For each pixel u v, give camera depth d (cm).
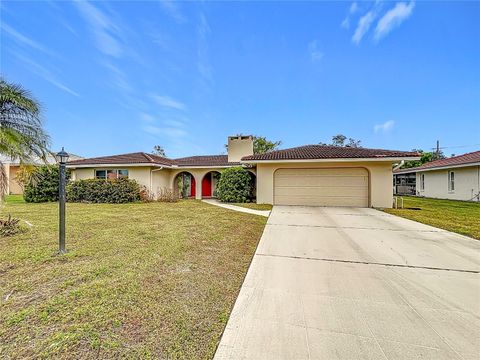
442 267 480
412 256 543
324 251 579
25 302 322
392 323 296
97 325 279
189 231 739
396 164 1426
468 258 530
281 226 853
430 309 328
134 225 825
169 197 1803
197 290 372
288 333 275
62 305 317
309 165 1464
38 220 898
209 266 468
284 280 418
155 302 333
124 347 247
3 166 707
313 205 1451
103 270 430
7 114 701
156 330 275
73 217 985
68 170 1877
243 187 1650
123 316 298
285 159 1396
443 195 2062
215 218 986
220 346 253
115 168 1845
